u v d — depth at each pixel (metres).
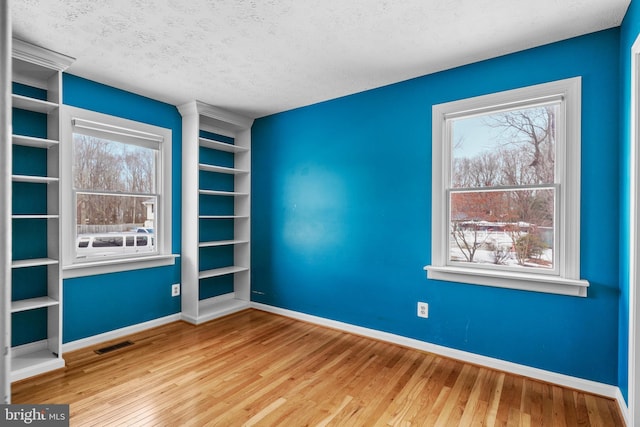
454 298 2.79
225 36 2.31
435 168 2.86
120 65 2.74
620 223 2.12
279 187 3.97
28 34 2.28
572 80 2.30
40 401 2.13
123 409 2.06
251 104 3.69
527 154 2.53
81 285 2.97
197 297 3.64
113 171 3.23
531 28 2.20
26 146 2.66
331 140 3.54
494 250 2.67
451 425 1.94
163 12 2.05
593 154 2.23
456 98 2.77
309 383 2.38
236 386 2.34
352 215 3.38
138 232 3.42
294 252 3.84
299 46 2.45
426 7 2.00
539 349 2.43
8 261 0.40
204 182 3.99
